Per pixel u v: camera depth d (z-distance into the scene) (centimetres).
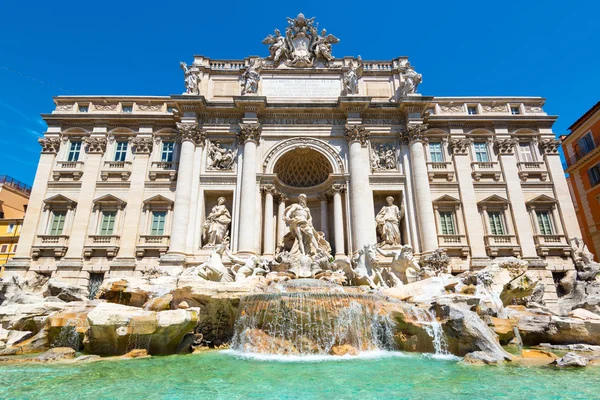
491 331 1251
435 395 733
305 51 3322
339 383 836
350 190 2827
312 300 1376
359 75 3250
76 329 1320
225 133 2984
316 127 3023
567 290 2630
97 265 2689
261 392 760
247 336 1347
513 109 3300
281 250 2627
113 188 2928
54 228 2834
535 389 772
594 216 3412
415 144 2919
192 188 2800
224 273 1919
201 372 955
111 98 3216
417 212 2767
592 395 725
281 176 3117
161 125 3139
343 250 2672
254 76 3086
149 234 2783
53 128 3086
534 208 2948
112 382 845
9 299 2050
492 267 2020
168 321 1215
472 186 2969
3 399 717
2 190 4284
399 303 1496
